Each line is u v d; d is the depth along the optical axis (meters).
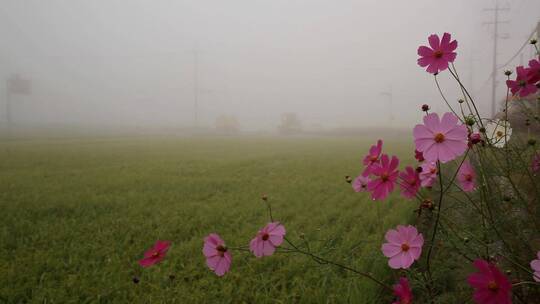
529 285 1.43
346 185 5.96
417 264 2.29
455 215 2.16
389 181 1.42
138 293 2.46
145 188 5.85
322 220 3.88
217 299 2.31
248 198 5.08
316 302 2.22
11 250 3.22
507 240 1.51
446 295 1.68
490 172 1.56
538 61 1.51
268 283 2.53
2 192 5.40
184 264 2.90
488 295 1.01
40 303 2.32
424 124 1.22
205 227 3.85
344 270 2.47
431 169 1.61
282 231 1.49
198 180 6.50
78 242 3.39
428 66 1.40
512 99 1.73
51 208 4.50
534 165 1.57
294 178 6.82
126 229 3.73
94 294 2.43
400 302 1.37
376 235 3.14
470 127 1.47
